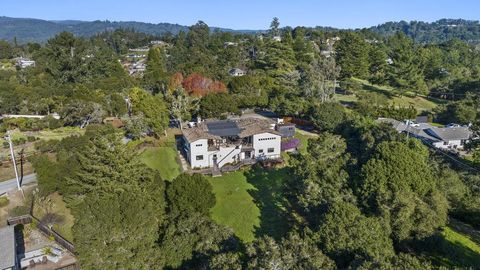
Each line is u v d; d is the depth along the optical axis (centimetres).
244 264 2641
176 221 3381
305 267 2419
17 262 3147
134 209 2958
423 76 11069
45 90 8969
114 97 8088
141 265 2770
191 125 6881
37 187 4288
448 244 3306
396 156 3506
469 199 3753
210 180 5016
